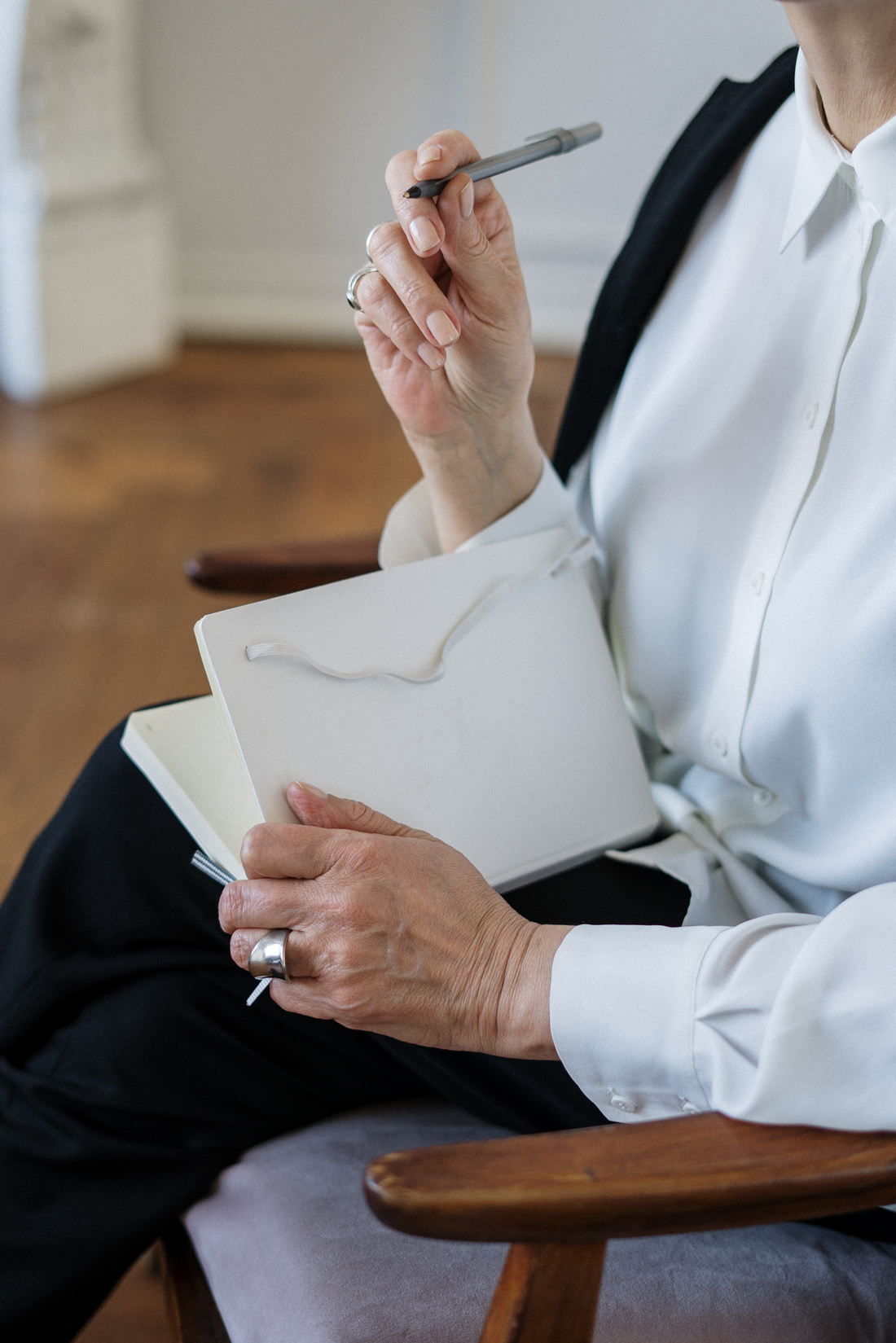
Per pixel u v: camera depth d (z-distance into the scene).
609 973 0.76
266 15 3.90
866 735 0.84
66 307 3.69
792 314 0.92
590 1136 0.63
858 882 0.88
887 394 0.85
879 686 0.83
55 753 2.19
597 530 1.08
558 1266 0.62
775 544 0.90
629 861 0.95
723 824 1.00
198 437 3.50
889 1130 0.65
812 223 0.91
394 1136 0.94
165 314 4.08
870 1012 0.67
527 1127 0.92
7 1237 0.89
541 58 3.85
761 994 0.71
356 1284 0.78
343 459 3.39
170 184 4.18
